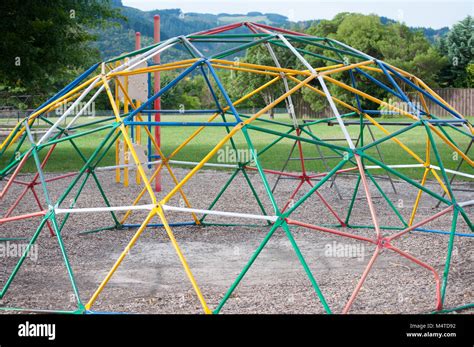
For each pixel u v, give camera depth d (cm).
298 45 4303
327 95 442
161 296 432
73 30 1880
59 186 1066
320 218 741
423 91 559
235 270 505
